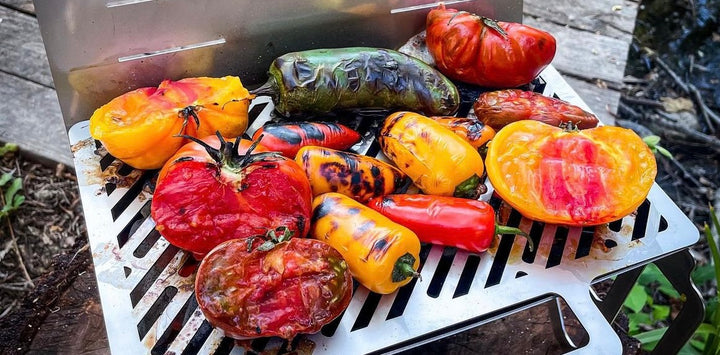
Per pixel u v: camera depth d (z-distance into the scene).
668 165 1.98
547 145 0.94
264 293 0.79
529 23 1.87
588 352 0.83
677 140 2.02
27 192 1.72
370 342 0.83
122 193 0.99
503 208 0.99
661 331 1.38
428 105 1.09
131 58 1.08
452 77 1.18
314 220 0.90
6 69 1.82
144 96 1.02
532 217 0.93
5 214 1.67
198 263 0.91
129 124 0.97
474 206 0.91
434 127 0.97
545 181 0.92
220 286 0.78
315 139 1.00
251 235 0.87
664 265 1.04
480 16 1.21
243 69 1.17
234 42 1.13
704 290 1.78
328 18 1.17
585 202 0.91
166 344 0.87
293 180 0.88
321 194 0.94
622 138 0.95
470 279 0.90
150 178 1.01
